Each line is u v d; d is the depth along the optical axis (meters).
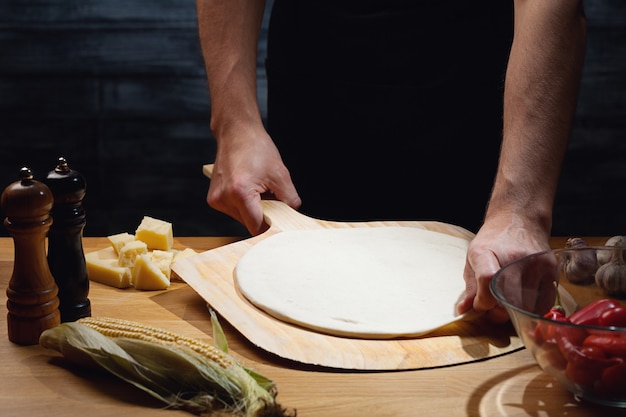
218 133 1.71
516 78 1.35
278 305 1.23
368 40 1.77
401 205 1.86
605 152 2.74
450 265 1.38
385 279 1.32
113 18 2.72
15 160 2.82
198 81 2.77
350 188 1.88
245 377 0.98
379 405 1.00
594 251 1.16
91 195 2.85
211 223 2.87
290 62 1.86
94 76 2.77
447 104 1.77
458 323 1.21
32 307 1.16
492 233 1.23
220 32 1.73
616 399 0.94
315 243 1.46
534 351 0.96
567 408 0.99
